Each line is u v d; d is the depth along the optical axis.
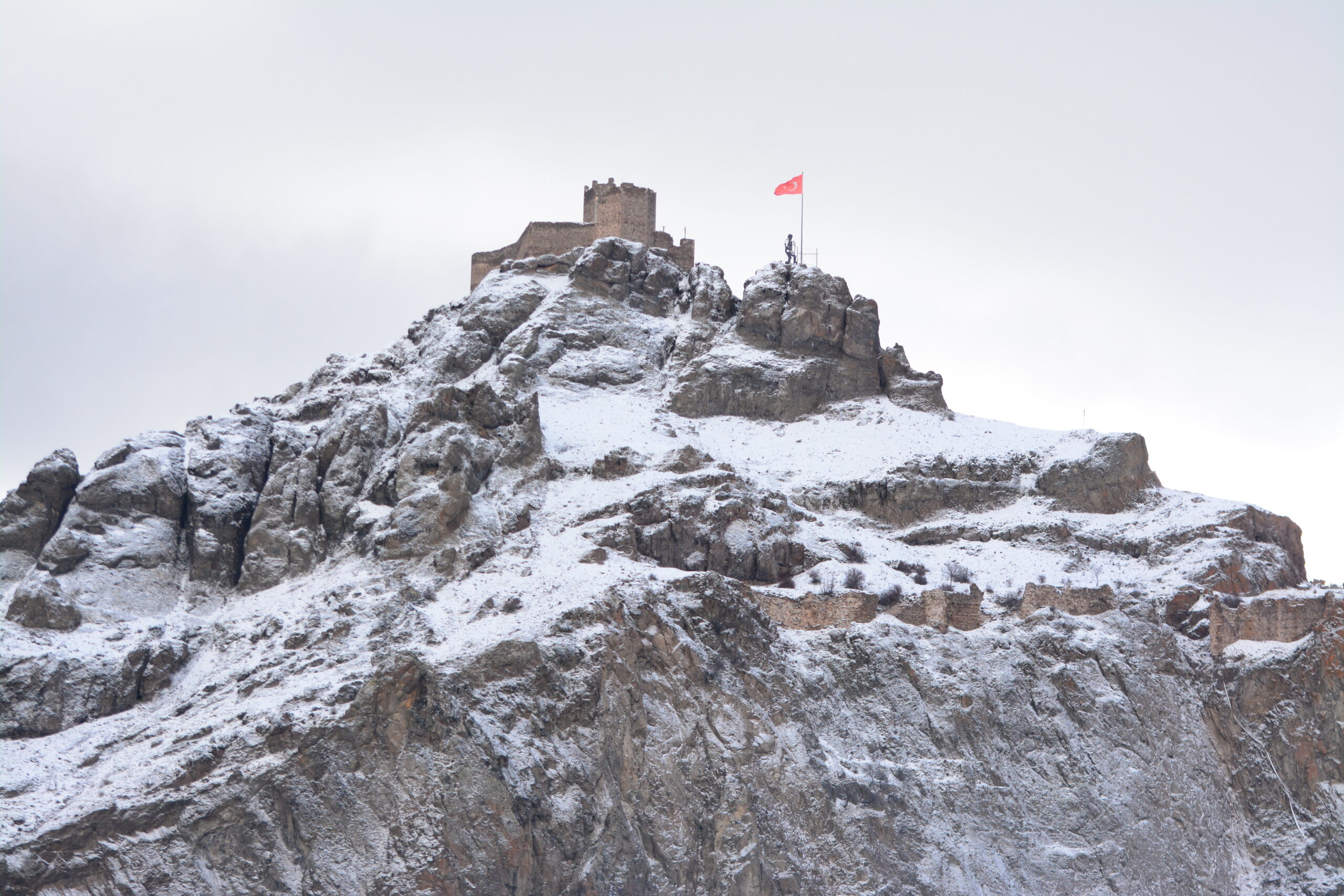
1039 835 176.12
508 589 178.62
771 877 161.12
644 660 169.25
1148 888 173.62
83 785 160.62
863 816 168.25
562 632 167.25
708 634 175.62
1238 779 186.00
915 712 180.62
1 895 146.25
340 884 150.00
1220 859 178.88
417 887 149.75
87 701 177.12
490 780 154.62
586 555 185.50
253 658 176.50
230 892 149.38
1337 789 184.38
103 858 149.00
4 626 182.62
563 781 157.88
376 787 154.62
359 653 170.75
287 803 153.00
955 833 172.25
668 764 163.38
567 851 154.88
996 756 180.75
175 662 179.50
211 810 152.00
